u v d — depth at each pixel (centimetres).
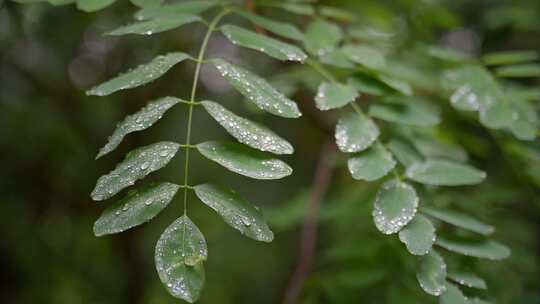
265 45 48
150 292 110
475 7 95
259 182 123
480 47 93
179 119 106
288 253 122
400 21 76
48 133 94
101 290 111
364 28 65
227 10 53
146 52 85
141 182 97
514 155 62
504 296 60
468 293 48
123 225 43
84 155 98
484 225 50
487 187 66
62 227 103
